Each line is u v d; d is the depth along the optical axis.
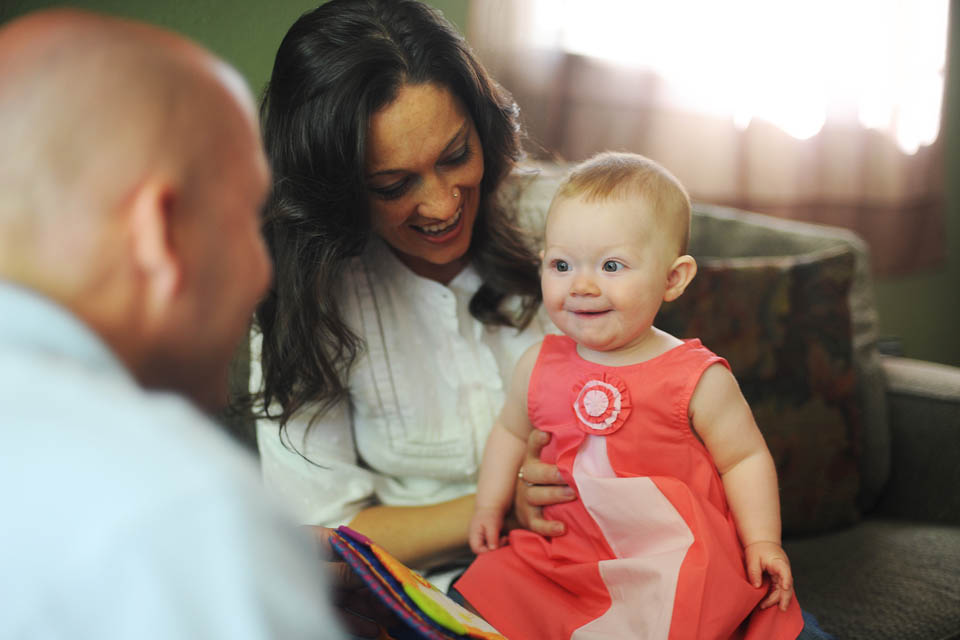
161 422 0.43
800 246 1.70
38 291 0.44
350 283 1.17
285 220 1.03
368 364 1.17
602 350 1.01
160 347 0.48
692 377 0.96
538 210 1.35
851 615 1.21
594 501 0.97
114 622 0.38
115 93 0.44
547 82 1.96
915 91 2.62
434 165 1.01
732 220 1.81
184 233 0.47
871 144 2.59
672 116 2.17
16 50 0.45
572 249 0.97
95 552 0.37
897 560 1.35
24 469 0.39
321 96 0.97
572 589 0.98
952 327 3.01
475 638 0.75
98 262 0.45
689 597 0.88
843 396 1.48
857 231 2.62
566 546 1.01
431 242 1.10
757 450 0.97
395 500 1.24
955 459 1.53
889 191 2.63
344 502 1.17
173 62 0.47
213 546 0.39
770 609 0.92
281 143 1.02
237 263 0.50
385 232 1.09
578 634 0.93
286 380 1.11
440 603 0.79
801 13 2.31
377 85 0.96
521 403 1.08
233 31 1.42
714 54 2.19
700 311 1.44
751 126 2.32
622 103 2.09
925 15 2.59
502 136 1.10
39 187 0.43
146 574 0.38
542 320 1.27
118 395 0.43
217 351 0.52
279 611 0.40
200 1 1.38
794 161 2.40
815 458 1.46
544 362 1.05
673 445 0.97
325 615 0.43
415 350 1.19
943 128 2.76
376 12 0.99
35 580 0.37
